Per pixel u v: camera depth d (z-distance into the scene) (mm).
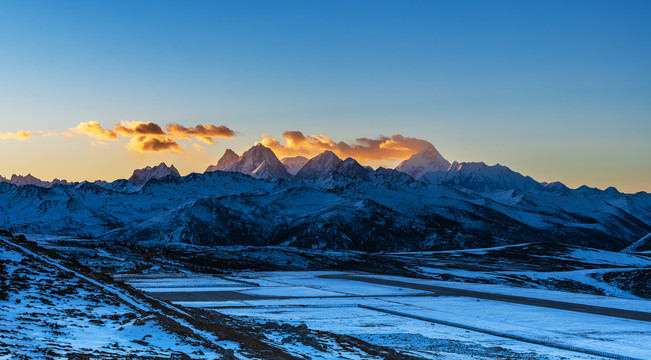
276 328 53938
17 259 50312
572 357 49969
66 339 31828
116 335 34719
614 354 50812
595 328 65750
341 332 58969
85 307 41125
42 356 26812
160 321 37500
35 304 39375
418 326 65062
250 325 55562
